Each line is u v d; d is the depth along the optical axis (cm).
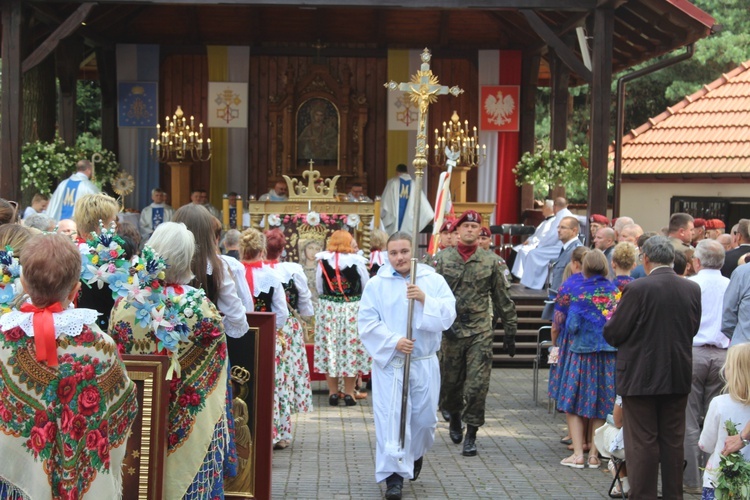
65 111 1727
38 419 361
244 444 565
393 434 645
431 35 1906
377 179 1917
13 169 1320
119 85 1864
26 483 362
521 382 1162
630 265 755
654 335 604
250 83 1906
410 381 660
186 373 473
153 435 446
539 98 2919
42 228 679
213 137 1877
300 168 1903
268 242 835
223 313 521
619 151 1511
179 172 1755
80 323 364
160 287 450
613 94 2841
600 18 1301
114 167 1683
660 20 1338
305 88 1898
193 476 468
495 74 1888
